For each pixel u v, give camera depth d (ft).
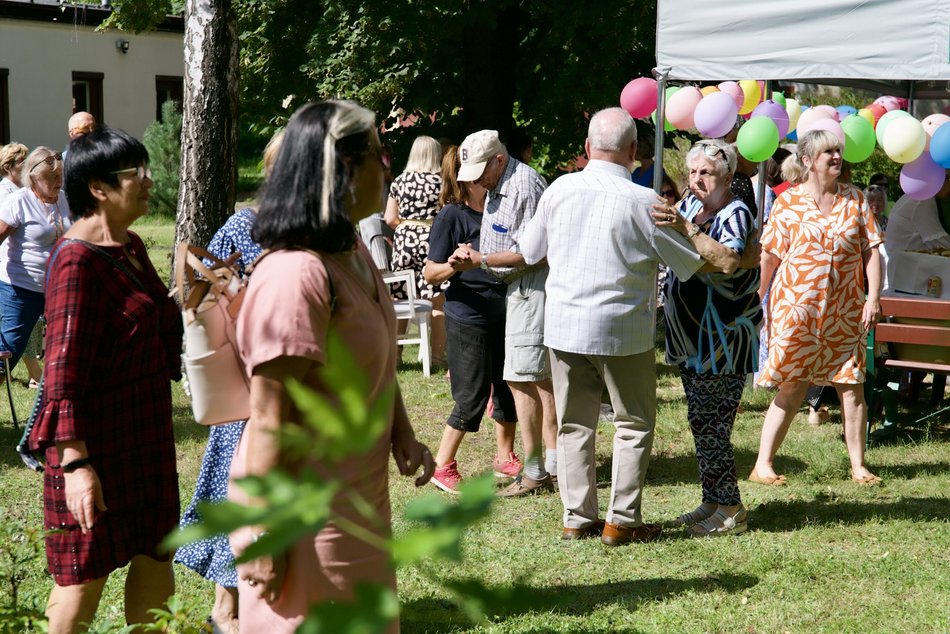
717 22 19.20
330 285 8.11
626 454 17.78
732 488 18.67
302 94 46.11
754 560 17.13
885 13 17.78
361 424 3.14
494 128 44.88
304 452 3.32
